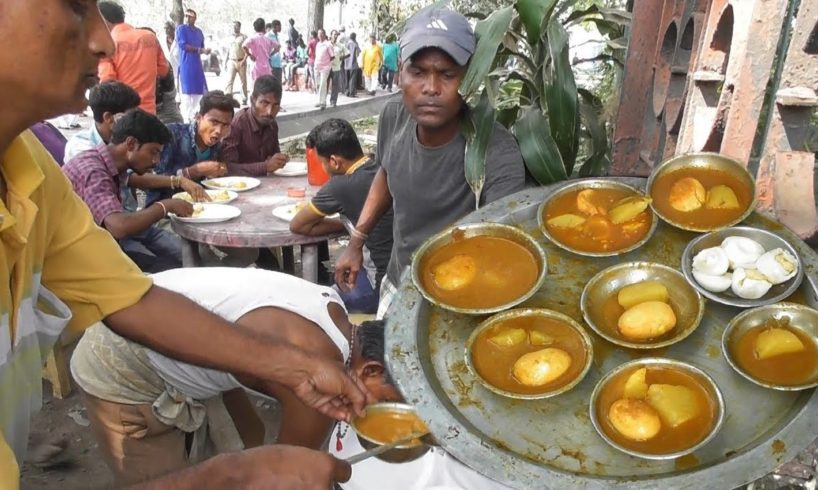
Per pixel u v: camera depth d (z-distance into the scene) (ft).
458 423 3.34
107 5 14.88
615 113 7.94
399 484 4.09
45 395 8.50
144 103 15.38
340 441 4.61
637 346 3.62
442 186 5.72
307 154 10.48
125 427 5.40
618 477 3.00
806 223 4.22
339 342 4.51
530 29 5.61
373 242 7.82
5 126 2.53
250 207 9.23
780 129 4.37
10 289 2.85
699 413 3.23
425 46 4.99
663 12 6.52
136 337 3.81
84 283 3.61
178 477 2.78
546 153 5.58
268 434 7.70
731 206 4.27
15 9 2.27
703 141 5.16
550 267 4.28
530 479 3.04
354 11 53.06
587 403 3.46
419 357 3.74
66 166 8.34
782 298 3.67
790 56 4.26
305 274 8.66
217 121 10.56
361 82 44.65
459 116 5.58
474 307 4.00
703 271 3.88
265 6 106.63
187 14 24.11
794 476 4.79
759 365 3.40
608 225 4.45
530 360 3.59
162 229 10.46
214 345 3.81
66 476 7.15
